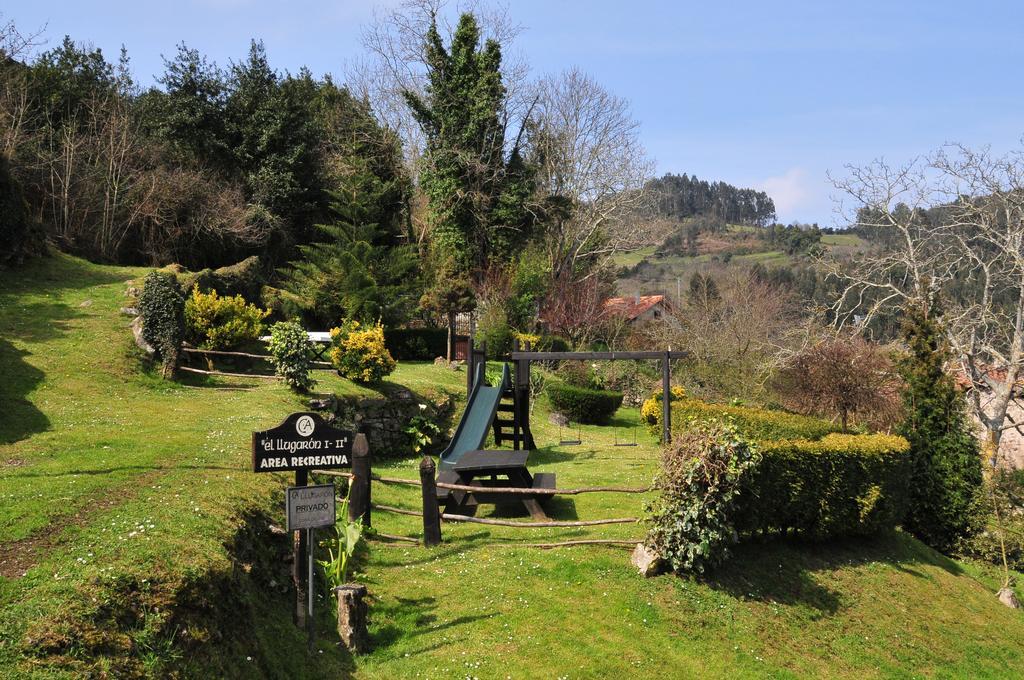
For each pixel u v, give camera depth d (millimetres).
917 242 29359
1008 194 26766
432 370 24797
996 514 15797
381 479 10070
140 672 5250
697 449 9336
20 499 7684
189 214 28828
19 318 16500
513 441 18578
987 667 9828
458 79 36750
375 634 7445
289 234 33312
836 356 25734
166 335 15672
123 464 9375
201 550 6688
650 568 9211
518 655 7312
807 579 10492
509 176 38719
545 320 37719
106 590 5711
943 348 16219
